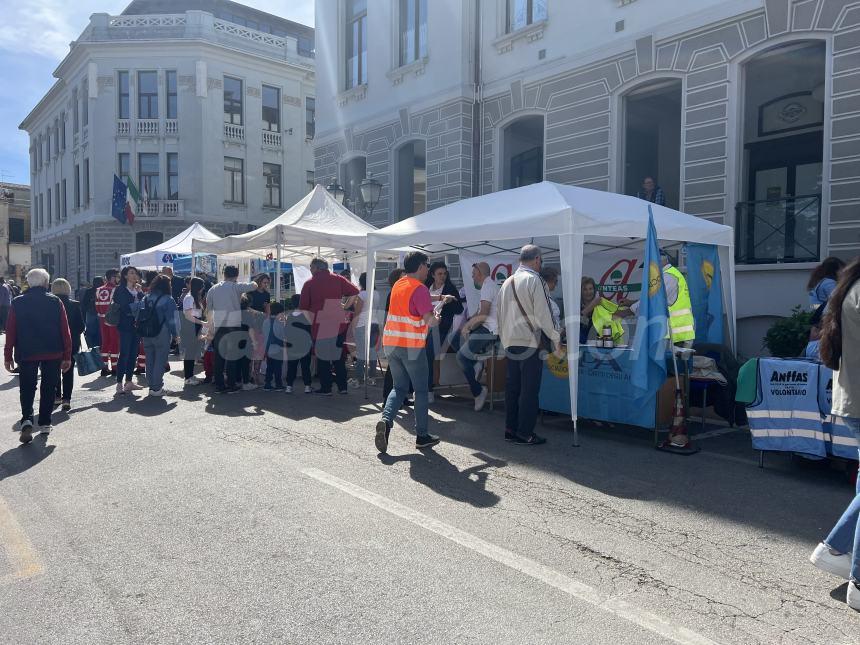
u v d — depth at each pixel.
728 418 7.30
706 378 6.92
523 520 4.29
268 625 2.97
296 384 10.20
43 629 2.95
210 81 29.66
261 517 4.28
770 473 5.43
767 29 9.88
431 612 3.09
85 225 31.20
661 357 5.94
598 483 5.11
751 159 10.84
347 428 6.96
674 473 5.41
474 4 14.55
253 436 6.54
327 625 2.97
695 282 7.79
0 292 17.52
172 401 8.58
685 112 10.91
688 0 10.84
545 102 13.16
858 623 3.04
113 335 10.73
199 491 4.80
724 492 4.92
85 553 3.74
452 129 14.73
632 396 6.31
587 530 4.13
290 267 15.61
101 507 4.47
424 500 4.64
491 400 7.98
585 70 12.43
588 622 3.02
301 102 32.66
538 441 6.34
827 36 9.27
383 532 4.05
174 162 29.73
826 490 5.00
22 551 3.77
